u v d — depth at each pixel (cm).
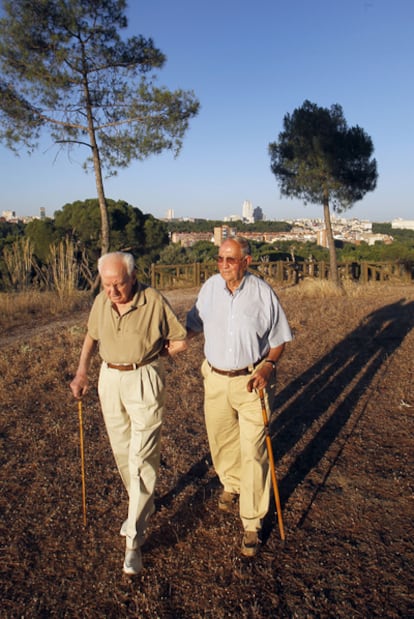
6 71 1293
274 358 317
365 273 1977
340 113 1705
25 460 416
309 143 1641
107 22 1328
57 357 707
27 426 483
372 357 702
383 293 1411
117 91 1394
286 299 1291
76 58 1330
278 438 458
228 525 331
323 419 498
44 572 291
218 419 329
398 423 483
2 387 590
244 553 301
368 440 449
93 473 396
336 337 823
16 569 293
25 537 320
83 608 266
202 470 402
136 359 294
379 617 255
